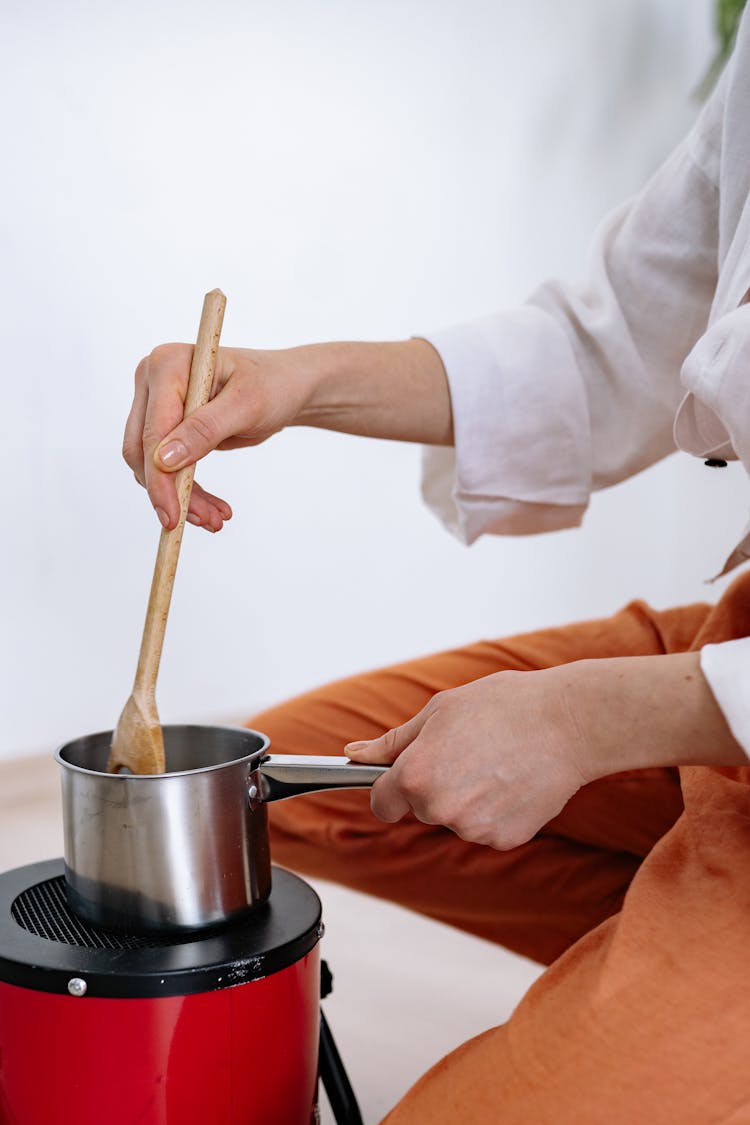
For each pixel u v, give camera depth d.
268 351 0.89
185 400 0.78
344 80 2.44
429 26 2.53
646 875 0.70
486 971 1.48
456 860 1.04
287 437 2.50
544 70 2.70
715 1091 0.57
